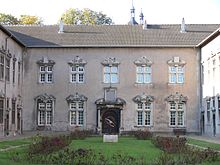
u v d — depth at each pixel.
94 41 52.44
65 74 52.28
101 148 27.69
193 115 51.94
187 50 52.47
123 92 52.06
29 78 52.25
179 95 51.94
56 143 24.03
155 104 51.97
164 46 52.03
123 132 51.31
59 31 54.09
